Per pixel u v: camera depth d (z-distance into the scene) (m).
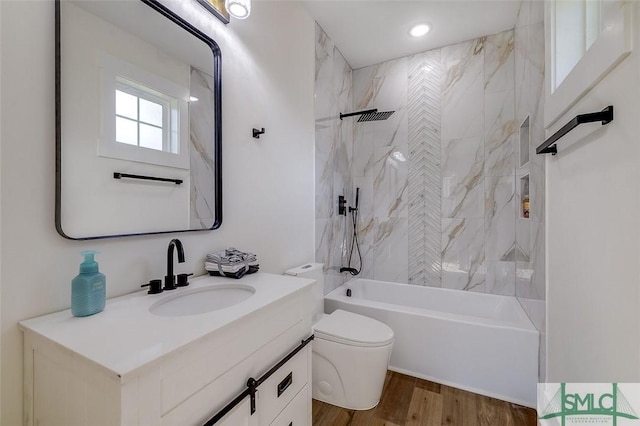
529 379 1.60
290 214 1.84
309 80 2.06
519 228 2.12
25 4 0.73
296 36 1.90
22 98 0.72
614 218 0.78
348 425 1.46
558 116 1.18
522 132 2.02
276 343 0.94
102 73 0.88
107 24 0.90
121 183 0.93
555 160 1.29
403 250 2.71
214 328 0.69
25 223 0.72
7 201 0.70
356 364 1.54
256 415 0.85
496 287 2.34
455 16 2.10
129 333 0.66
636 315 0.68
